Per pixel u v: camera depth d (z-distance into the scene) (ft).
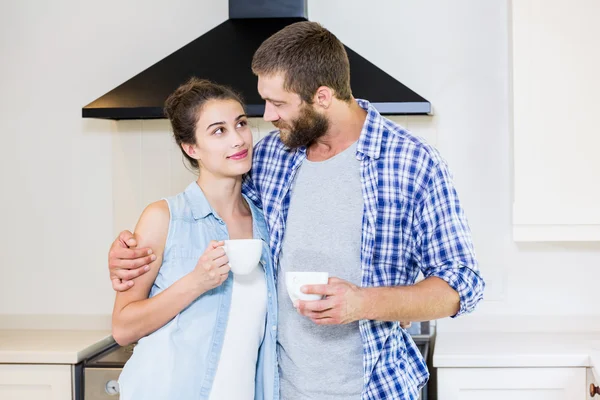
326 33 4.89
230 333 4.95
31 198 9.06
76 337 8.35
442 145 8.52
